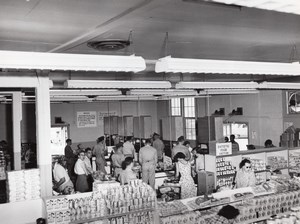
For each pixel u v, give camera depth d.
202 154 9.31
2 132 17.14
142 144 16.08
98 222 5.55
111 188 5.73
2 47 6.41
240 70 5.06
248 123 15.76
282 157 10.09
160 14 4.38
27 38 5.66
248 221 6.47
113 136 16.34
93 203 5.49
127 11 4.14
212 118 13.74
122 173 8.15
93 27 4.96
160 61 4.55
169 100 21.36
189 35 5.77
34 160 15.29
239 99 16.22
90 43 5.93
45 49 6.66
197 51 7.47
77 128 19.75
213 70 4.79
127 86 8.20
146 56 7.87
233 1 2.19
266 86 10.02
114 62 4.42
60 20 4.54
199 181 8.91
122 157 10.64
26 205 5.71
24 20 4.53
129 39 5.91
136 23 4.79
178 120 18.39
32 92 12.54
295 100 13.30
